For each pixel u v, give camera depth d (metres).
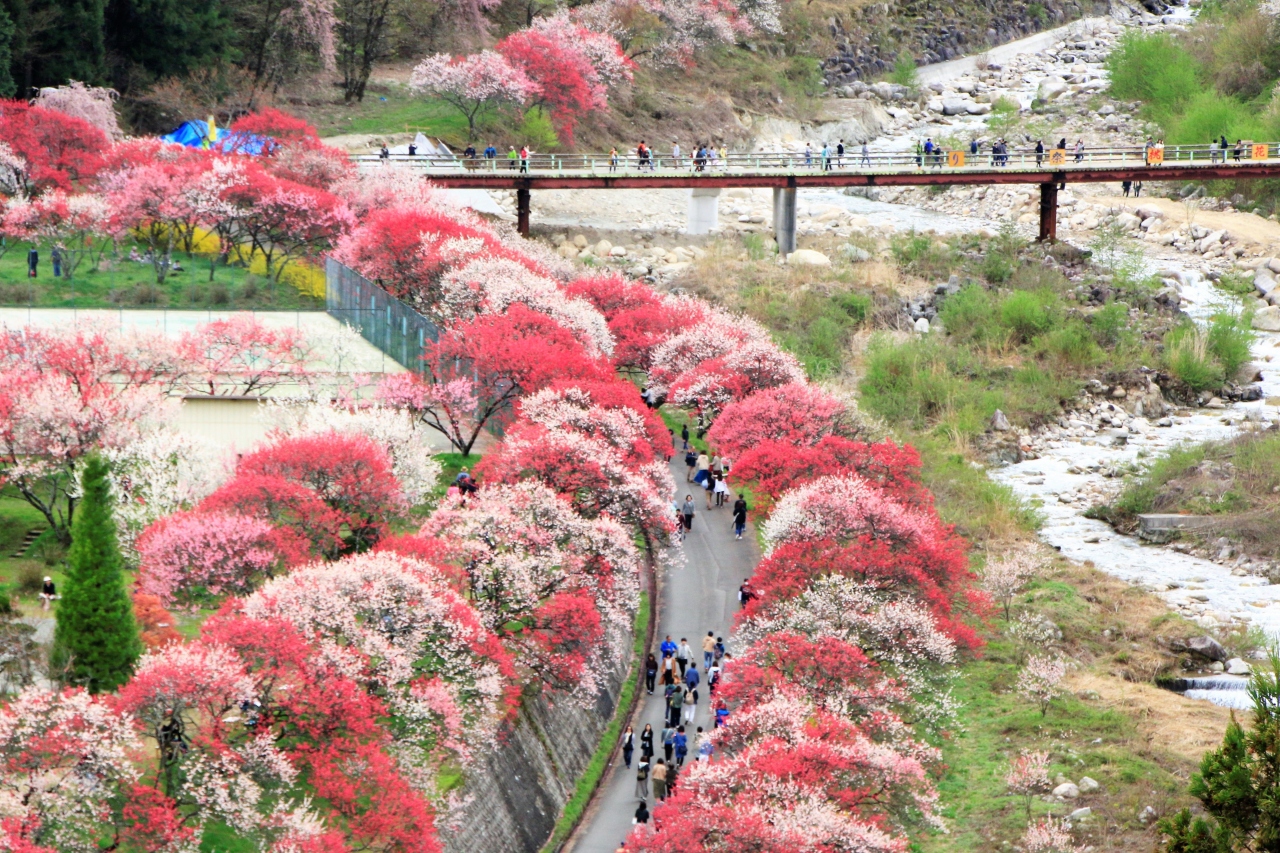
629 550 56.44
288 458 54.06
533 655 51.31
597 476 60.31
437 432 70.06
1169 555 75.25
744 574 65.12
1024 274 109.94
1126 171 116.50
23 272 80.25
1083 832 49.47
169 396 63.56
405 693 45.75
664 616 61.53
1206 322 106.31
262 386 66.81
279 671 42.91
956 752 54.44
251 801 39.97
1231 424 93.44
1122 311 103.00
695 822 42.88
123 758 39.25
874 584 56.81
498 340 69.81
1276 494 78.81
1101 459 87.50
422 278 79.25
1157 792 51.50
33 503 55.53
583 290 89.00
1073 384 95.25
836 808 44.56
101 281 79.50
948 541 63.81
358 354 72.38
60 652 42.81
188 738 41.28
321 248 87.19
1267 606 69.44
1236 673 63.12
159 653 42.12
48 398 55.72
